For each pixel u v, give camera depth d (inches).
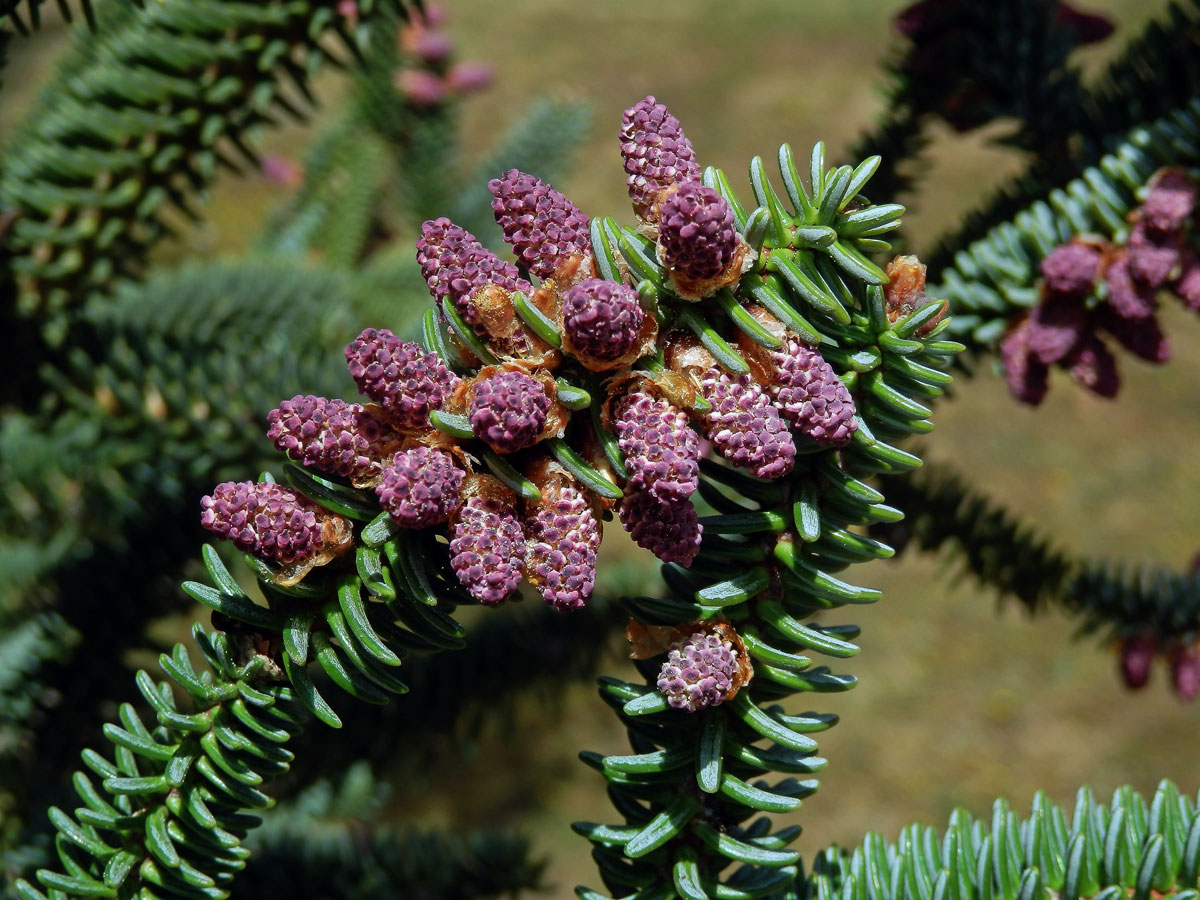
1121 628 16.7
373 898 14.6
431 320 10.6
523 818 47.0
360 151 29.9
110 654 16.0
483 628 17.4
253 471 17.2
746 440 10.3
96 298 17.7
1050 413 68.6
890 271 10.8
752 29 104.7
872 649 57.1
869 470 11.0
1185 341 72.9
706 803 11.0
